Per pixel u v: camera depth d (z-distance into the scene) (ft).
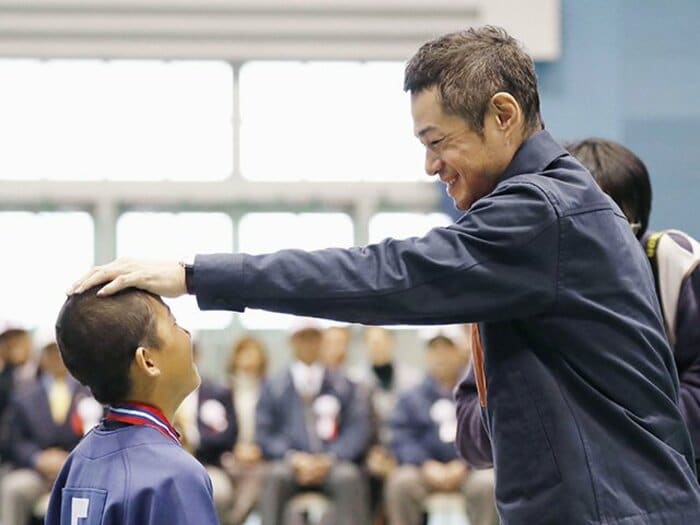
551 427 6.35
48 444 23.68
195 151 35.68
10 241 35.01
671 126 30.73
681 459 6.53
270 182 35.55
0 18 32.45
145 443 6.41
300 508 23.36
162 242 35.37
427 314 6.31
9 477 23.45
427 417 23.70
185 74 35.65
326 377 24.12
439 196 35.55
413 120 6.92
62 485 6.79
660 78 30.76
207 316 34.76
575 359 6.40
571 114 30.89
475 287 6.30
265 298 6.29
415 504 23.38
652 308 6.70
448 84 6.66
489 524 23.12
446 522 29.53
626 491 6.29
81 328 6.52
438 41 6.84
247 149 35.73
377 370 26.76
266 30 32.81
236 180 35.60
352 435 23.71
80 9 32.65
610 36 30.94
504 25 31.22
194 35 32.86
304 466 23.32
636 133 30.73
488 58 6.71
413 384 25.22
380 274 6.30
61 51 32.73
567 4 31.07
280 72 35.68
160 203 35.42
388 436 24.32
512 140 6.77
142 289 6.46
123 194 35.27
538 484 6.34
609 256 6.44
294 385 24.00
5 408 24.80
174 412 6.81
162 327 6.61
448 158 6.78
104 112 35.53
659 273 8.21
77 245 35.17
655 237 8.33
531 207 6.33
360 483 23.41
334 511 23.26
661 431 6.50
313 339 24.20
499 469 6.54
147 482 6.21
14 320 34.65
